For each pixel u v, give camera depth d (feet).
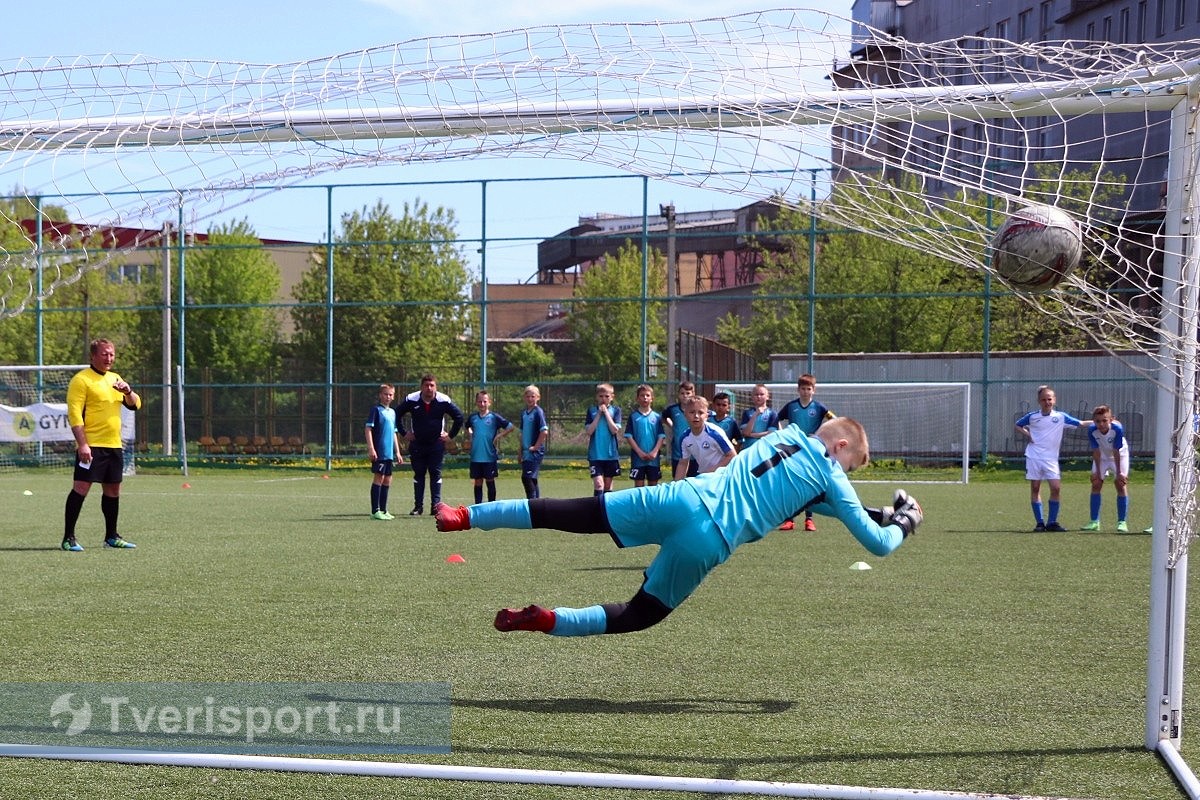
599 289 101.30
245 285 94.43
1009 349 80.02
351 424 76.54
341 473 74.28
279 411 77.56
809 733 13.57
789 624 20.65
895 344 87.86
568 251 117.29
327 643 18.70
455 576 26.81
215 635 19.33
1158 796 11.35
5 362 77.97
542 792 11.30
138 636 19.22
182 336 72.64
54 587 24.79
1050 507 38.86
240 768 11.87
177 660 17.35
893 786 11.64
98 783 11.46
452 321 85.46
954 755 12.73
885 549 14.73
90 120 15.60
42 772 11.80
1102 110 13.26
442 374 75.05
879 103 13.69
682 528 13.73
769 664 17.28
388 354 84.23
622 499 13.89
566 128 14.71
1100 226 12.96
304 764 11.76
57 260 15.49
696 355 86.58
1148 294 12.79
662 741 13.19
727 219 98.48
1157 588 12.87
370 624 20.44
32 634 19.39
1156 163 34.68
